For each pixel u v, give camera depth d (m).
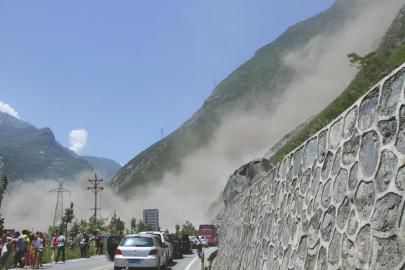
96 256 35.38
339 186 5.38
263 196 10.66
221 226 25.52
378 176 4.40
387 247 4.01
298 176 7.40
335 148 5.78
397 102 4.27
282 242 7.63
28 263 22.33
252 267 10.09
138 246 19.59
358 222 4.66
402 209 3.86
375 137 4.61
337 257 5.06
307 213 6.46
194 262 28.23
